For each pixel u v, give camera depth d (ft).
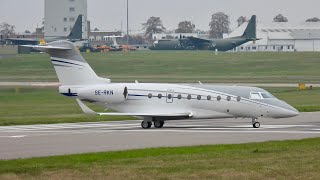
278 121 435.53
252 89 397.80
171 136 338.75
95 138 331.16
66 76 416.05
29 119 462.60
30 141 319.47
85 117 477.36
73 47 414.82
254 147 277.64
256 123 394.93
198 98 398.21
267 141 304.09
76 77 415.23
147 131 370.53
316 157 240.53
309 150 260.01
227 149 272.31
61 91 414.82
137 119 468.75
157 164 228.02
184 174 207.62
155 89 404.57
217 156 246.88
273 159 236.84
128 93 407.03
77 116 489.67
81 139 326.65
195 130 375.04
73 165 226.58
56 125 424.46
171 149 273.75
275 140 310.65
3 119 464.24
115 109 411.34
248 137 330.34
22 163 235.20
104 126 415.03
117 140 320.91
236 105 393.50
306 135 338.95
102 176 206.39
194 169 216.33
